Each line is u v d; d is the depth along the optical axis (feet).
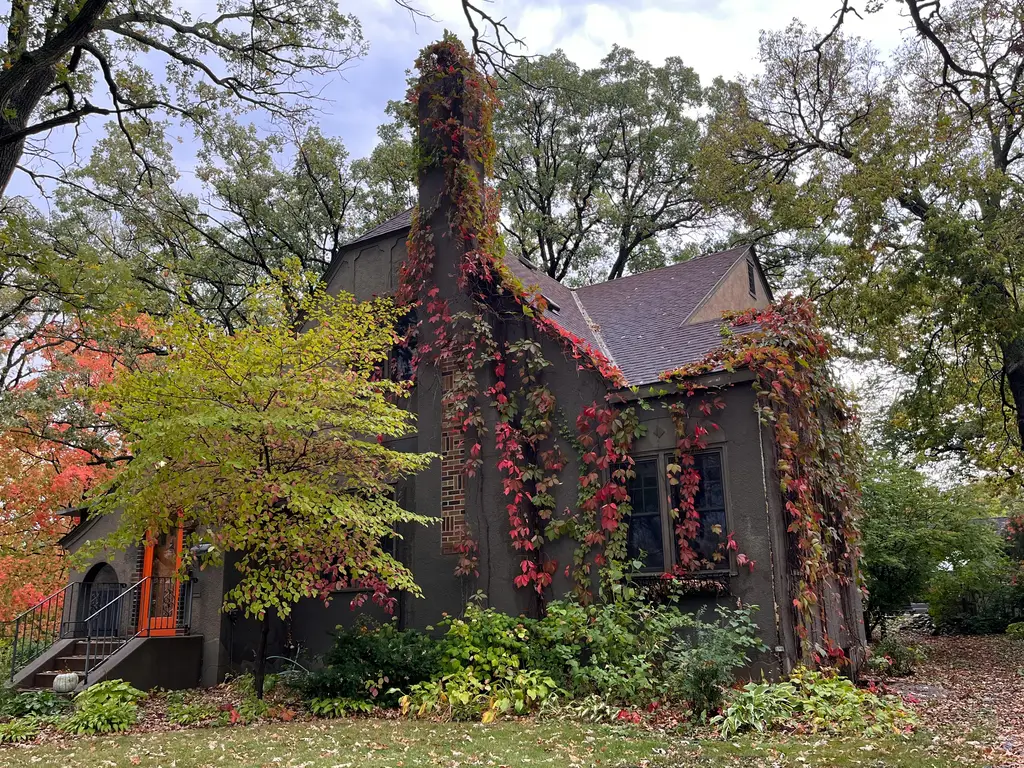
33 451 59.00
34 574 56.65
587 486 34.09
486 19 36.45
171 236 67.56
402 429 34.50
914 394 59.67
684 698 26.63
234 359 29.68
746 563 30.42
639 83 89.20
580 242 94.07
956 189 49.52
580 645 30.83
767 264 87.81
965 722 25.52
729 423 32.24
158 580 44.42
